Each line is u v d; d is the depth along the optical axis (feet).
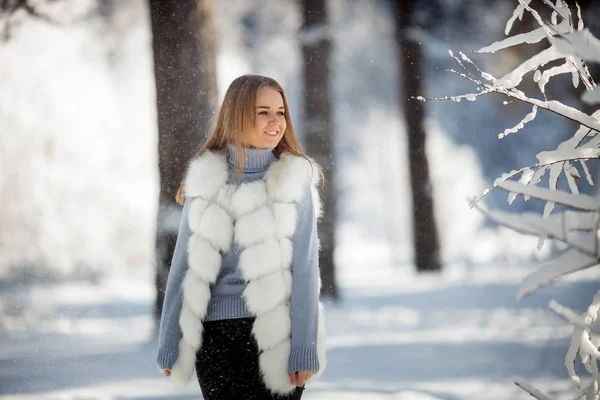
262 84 11.23
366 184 132.05
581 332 8.46
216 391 10.64
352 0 70.23
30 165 67.56
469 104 87.25
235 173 11.01
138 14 68.59
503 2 62.23
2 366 23.67
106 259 71.97
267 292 10.53
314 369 10.47
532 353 23.67
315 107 51.60
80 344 28.71
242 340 10.56
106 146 74.74
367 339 31.01
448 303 45.55
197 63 25.57
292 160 11.01
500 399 17.16
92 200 71.97
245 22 80.33
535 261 64.03
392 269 91.81
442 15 64.59
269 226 10.69
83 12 62.03
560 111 8.68
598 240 6.63
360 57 82.74
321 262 49.47
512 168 87.10
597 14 46.03
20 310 41.11
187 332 10.72
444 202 96.58
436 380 20.88
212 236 10.78
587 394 8.56
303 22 53.11
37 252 66.69
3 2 34.94
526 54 59.41
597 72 37.50
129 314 41.52
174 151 25.48
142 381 20.62
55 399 18.03
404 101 67.51
